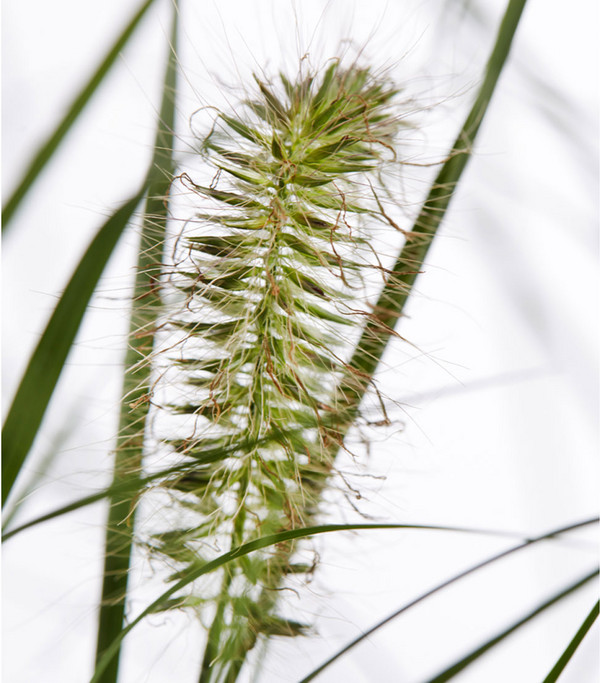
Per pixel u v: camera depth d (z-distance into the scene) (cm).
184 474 48
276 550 48
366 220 48
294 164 47
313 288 48
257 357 48
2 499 46
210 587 49
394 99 48
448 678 47
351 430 49
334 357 48
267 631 49
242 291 48
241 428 48
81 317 46
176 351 48
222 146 48
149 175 48
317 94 48
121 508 49
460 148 48
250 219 48
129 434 49
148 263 48
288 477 49
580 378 54
